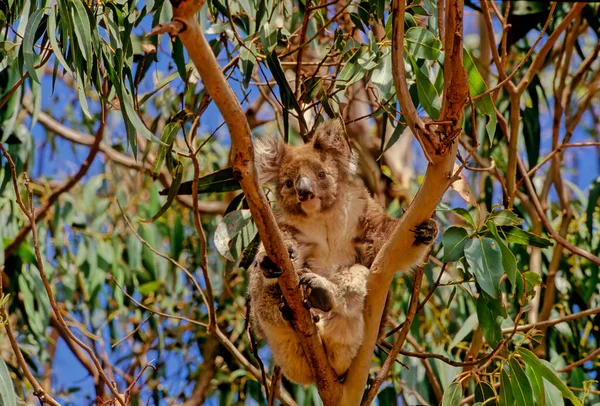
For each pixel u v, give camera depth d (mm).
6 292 11000
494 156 11250
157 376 11742
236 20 9742
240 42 8062
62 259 11445
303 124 8914
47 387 12141
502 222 7586
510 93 9258
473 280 7848
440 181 6355
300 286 6918
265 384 8250
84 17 7305
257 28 7863
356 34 10188
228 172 8227
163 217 12117
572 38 10828
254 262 7457
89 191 11984
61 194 11766
